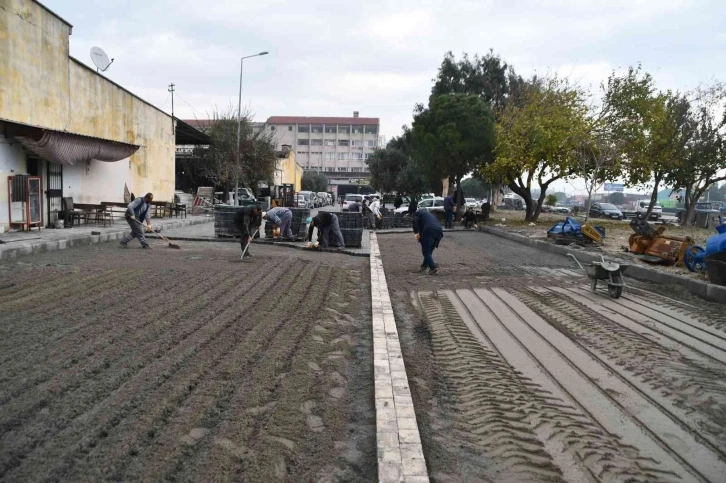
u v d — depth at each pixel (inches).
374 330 254.7
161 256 486.3
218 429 145.8
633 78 1033.5
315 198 2181.3
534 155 997.8
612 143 968.9
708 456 144.3
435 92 1584.6
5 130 568.7
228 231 692.1
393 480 123.0
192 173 1651.1
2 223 569.6
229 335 234.4
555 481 130.6
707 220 1085.1
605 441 151.8
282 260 493.4
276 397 170.7
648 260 499.2
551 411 171.9
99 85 822.5
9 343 209.3
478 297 360.2
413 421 156.4
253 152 1600.6
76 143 644.7
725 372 211.6
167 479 120.4
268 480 123.7
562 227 670.5
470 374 206.8
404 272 466.3
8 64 600.4
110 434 139.0
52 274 365.4
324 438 147.6
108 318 252.5
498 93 1539.1
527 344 248.1
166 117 1110.4
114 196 872.3
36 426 141.8
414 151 1262.3
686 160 1075.9
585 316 305.4
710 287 363.6
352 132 3946.9
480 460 140.3
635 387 193.9
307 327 257.3
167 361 196.1
